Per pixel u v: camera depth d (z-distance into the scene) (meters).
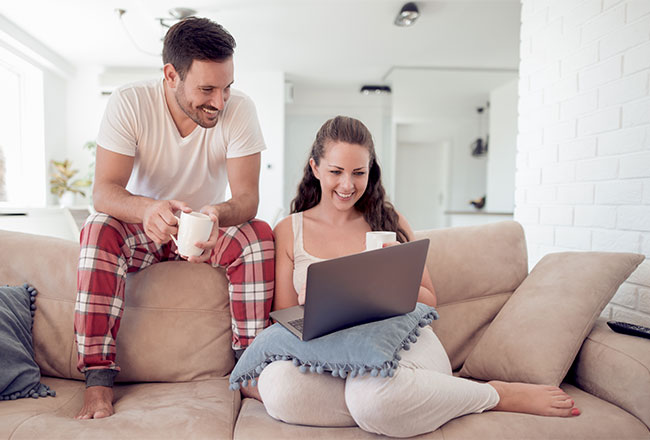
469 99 5.25
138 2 3.65
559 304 1.27
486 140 5.24
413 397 0.92
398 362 0.99
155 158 1.43
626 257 1.29
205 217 1.12
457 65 5.16
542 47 2.14
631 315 1.58
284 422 1.03
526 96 2.28
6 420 0.98
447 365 1.15
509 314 1.36
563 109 1.98
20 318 1.30
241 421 1.05
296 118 6.48
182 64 1.24
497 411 1.08
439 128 5.29
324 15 3.83
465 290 1.50
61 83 5.37
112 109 1.33
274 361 1.06
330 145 1.30
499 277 1.52
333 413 1.01
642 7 1.55
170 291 1.38
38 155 4.93
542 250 2.12
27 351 1.27
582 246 1.85
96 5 3.74
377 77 5.78
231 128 1.43
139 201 1.21
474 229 1.58
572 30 1.92
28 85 4.88
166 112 1.38
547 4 2.10
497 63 5.05
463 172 5.28
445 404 0.96
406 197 5.33
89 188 5.58
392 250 0.99
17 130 4.79
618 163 1.66
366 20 3.93
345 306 0.98
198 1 3.55
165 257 1.46
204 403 1.13
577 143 1.88
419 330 1.17
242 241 1.34
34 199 4.92
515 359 1.24
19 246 1.43
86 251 1.22
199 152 1.45
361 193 1.34
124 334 1.33
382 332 1.00
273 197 5.66
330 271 0.90
